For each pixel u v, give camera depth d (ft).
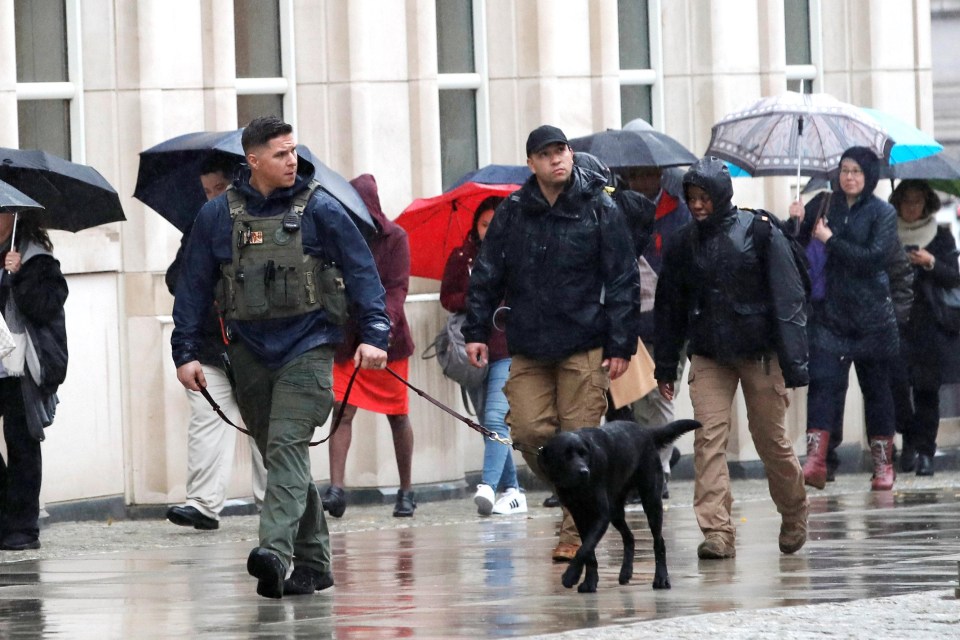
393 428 87.04
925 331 105.50
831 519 83.41
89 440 85.20
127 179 86.69
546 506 92.27
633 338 66.44
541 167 65.67
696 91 109.50
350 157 93.56
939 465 114.42
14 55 82.17
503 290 68.23
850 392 112.88
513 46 100.73
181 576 66.18
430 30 95.61
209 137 79.61
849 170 96.02
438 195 94.79
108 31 86.48
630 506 90.43
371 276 58.59
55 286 74.64
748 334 68.08
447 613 55.31
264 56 92.99
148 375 86.53
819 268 98.48
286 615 55.57
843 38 117.91
